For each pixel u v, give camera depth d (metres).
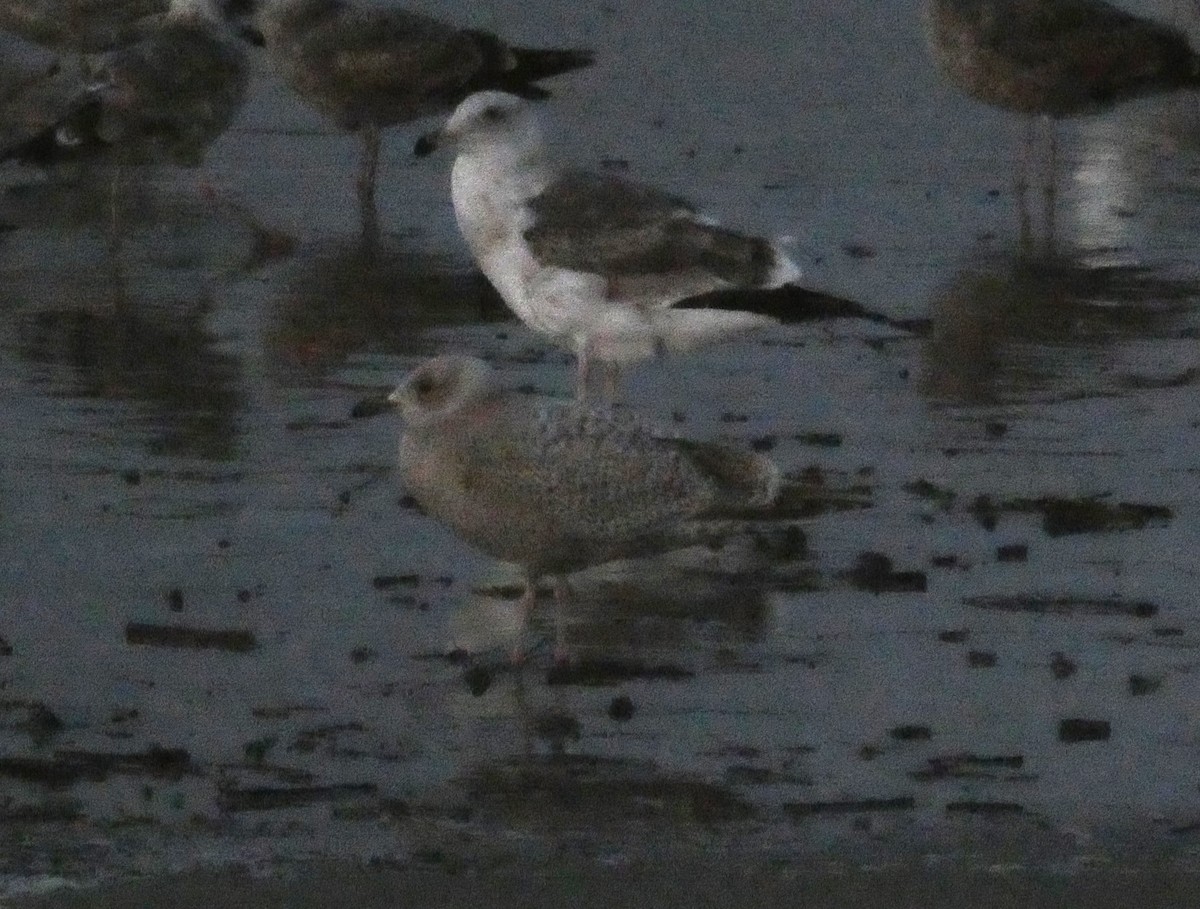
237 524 14.38
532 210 15.64
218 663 12.65
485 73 21.11
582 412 12.46
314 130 22.95
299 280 18.97
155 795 11.29
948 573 13.65
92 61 23.64
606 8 25.86
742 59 24.55
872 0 26.12
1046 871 10.52
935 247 19.78
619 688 12.36
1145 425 15.95
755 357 17.33
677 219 15.43
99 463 15.30
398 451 14.89
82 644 12.86
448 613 13.25
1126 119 23.45
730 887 10.36
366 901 10.23
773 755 11.66
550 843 10.80
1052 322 18.06
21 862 10.59
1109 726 11.88
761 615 13.15
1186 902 10.26
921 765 11.55
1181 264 19.47
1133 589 13.44
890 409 16.28
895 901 10.26
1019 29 21.02
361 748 11.76
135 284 18.84
